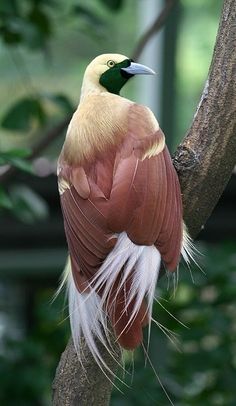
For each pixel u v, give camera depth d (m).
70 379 6.36
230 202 13.37
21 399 11.48
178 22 13.29
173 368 11.30
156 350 11.48
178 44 13.40
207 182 6.26
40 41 10.46
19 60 13.00
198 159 6.24
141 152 5.93
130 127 6.04
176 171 6.21
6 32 10.52
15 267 13.09
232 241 12.38
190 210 6.29
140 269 5.64
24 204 10.54
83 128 6.07
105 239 5.71
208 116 6.27
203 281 11.30
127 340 5.53
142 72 6.47
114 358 6.21
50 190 12.70
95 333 5.96
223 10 6.38
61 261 13.23
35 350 11.66
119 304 5.59
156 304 11.09
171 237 5.77
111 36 13.59
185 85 13.52
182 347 11.39
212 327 11.19
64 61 13.65
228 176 6.30
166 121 13.34
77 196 5.89
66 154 6.09
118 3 11.07
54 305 11.85
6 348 11.69
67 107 10.63
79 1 12.85
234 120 6.24
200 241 13.51
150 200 5.75
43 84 13.62
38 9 10.95
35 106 10.68
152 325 11.27
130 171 5.83
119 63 6.50
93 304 5.80
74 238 5.83
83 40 13.64
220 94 6.27
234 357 11.40
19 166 8.62
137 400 10.84
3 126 10.68
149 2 13.38
